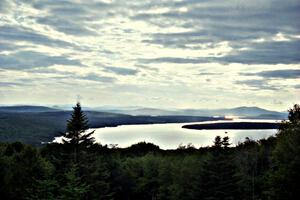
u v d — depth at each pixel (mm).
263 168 56406
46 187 25375
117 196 77562
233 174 53188
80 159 45438
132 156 103562
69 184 25078
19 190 41719
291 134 31859
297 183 29547
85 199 43656
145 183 75188
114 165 78250
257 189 53344
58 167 44500
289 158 30547
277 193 30500
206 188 53531
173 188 63312
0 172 41906
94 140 47656
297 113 33375
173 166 68125
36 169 43656
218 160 53281
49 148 64125
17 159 45719
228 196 52125
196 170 59531
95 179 47281
